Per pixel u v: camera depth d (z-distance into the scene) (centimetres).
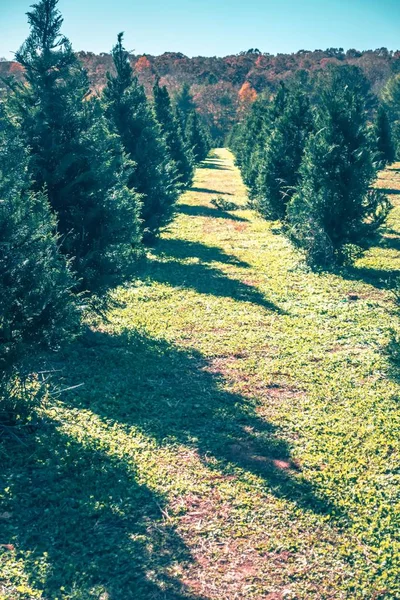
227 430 884
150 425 883
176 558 604
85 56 15400
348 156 1920
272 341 1267
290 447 836
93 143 1235
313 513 685
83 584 557
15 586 552
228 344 1244
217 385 1046
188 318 1401
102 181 1229
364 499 714
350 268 1928
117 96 2120
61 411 907
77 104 1229
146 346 1209
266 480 748
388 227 2669
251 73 16925
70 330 902
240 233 2572
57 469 746
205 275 1812
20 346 767
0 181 799
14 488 699
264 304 1532
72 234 1235
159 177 2203
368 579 587
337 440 856
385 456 817
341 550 624
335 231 1930
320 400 995
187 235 2494
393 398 1002
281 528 658
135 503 689
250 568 596
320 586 576
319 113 1955
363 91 12075
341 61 17225
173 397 989
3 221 773
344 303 1549
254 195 3303
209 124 13100
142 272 1766
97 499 693
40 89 1206
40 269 805
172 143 3816
